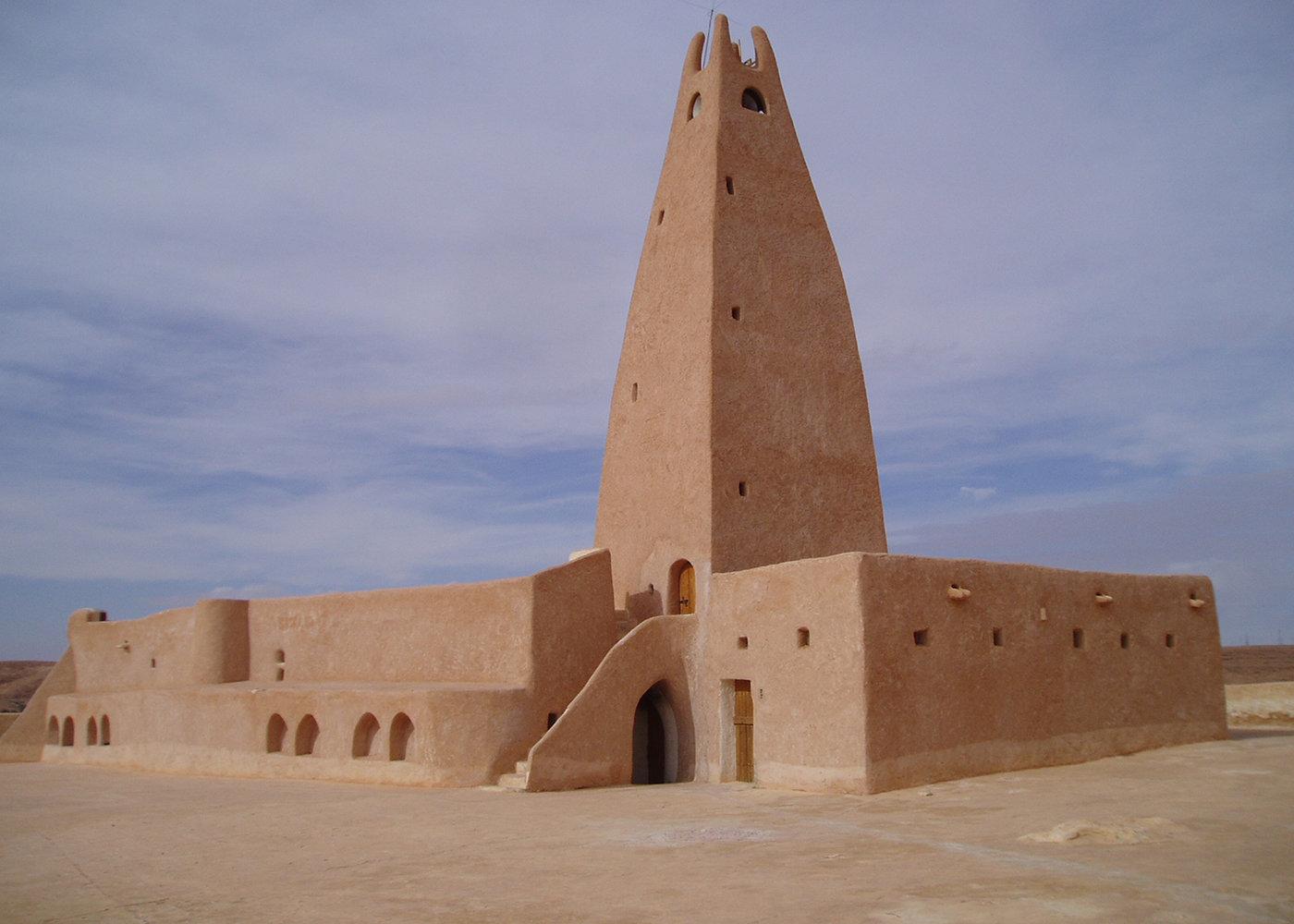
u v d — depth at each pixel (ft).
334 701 69.36
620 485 82.84
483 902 32.73
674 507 75.36
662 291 82.07
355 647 81.00
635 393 82.94
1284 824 38.78
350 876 37.52
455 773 62.95
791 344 79.41
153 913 33.40
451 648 73.46
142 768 83.66
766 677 61.82
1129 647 69.26
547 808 52.75
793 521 75.61
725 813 49.39
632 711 65.82
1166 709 70.54
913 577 57.93
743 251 78.95
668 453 77.10
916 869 34.37
